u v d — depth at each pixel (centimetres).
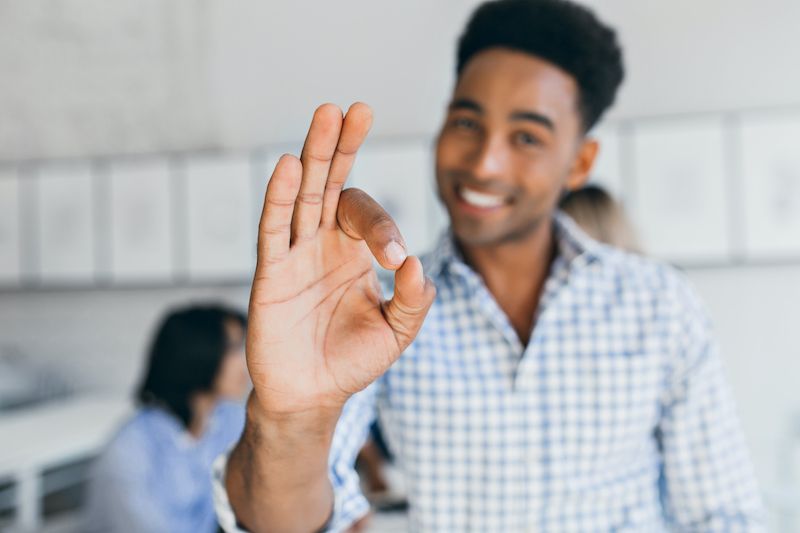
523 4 87
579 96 88
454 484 89
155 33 332
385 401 91
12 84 349
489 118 85
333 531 67
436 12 302
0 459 250
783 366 272
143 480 187
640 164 275
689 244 271
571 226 95
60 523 275
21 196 339
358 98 310
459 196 87
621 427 89
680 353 91
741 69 274
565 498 88
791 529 223
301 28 316
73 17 342
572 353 89
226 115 325
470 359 90
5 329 346
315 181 53
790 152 264
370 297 56
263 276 54
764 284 274
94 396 337
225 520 66
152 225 325
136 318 333
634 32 281
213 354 192
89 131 341
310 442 58
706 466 91
